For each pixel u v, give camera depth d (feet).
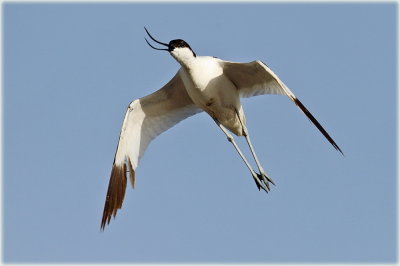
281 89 45.29
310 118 39.99
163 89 48.06
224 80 45.83
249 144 48.19
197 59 45.29
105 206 46.16
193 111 50.11
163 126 49.49
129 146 47.96
